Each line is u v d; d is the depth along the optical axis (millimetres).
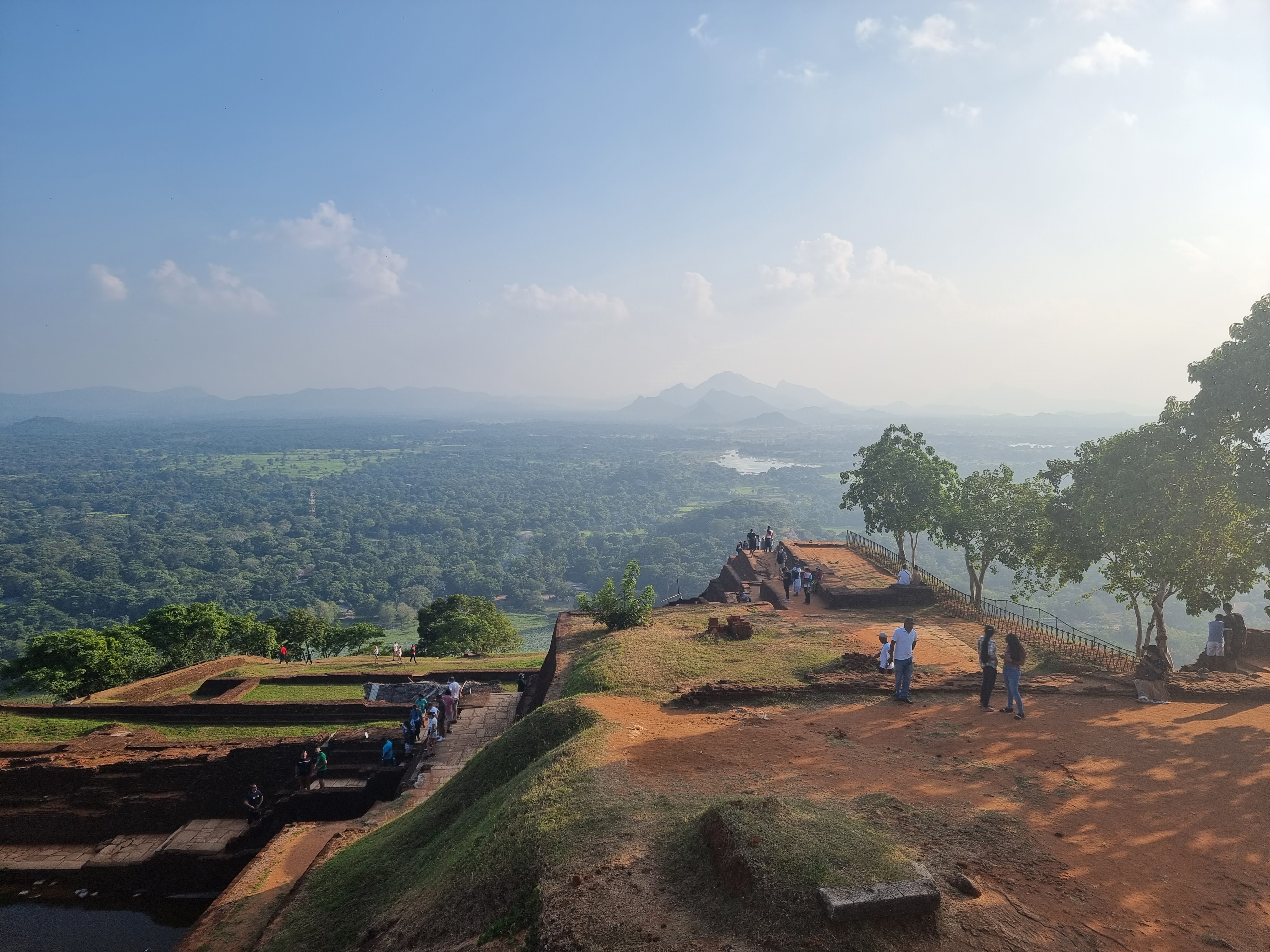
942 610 26906
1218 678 16922
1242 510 18172
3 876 22062
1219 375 18141
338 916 12242
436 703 25875
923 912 7465
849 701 16562
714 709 16125
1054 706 15734
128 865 21891
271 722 28828
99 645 39188
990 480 29938
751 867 7992
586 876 8867
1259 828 10023
